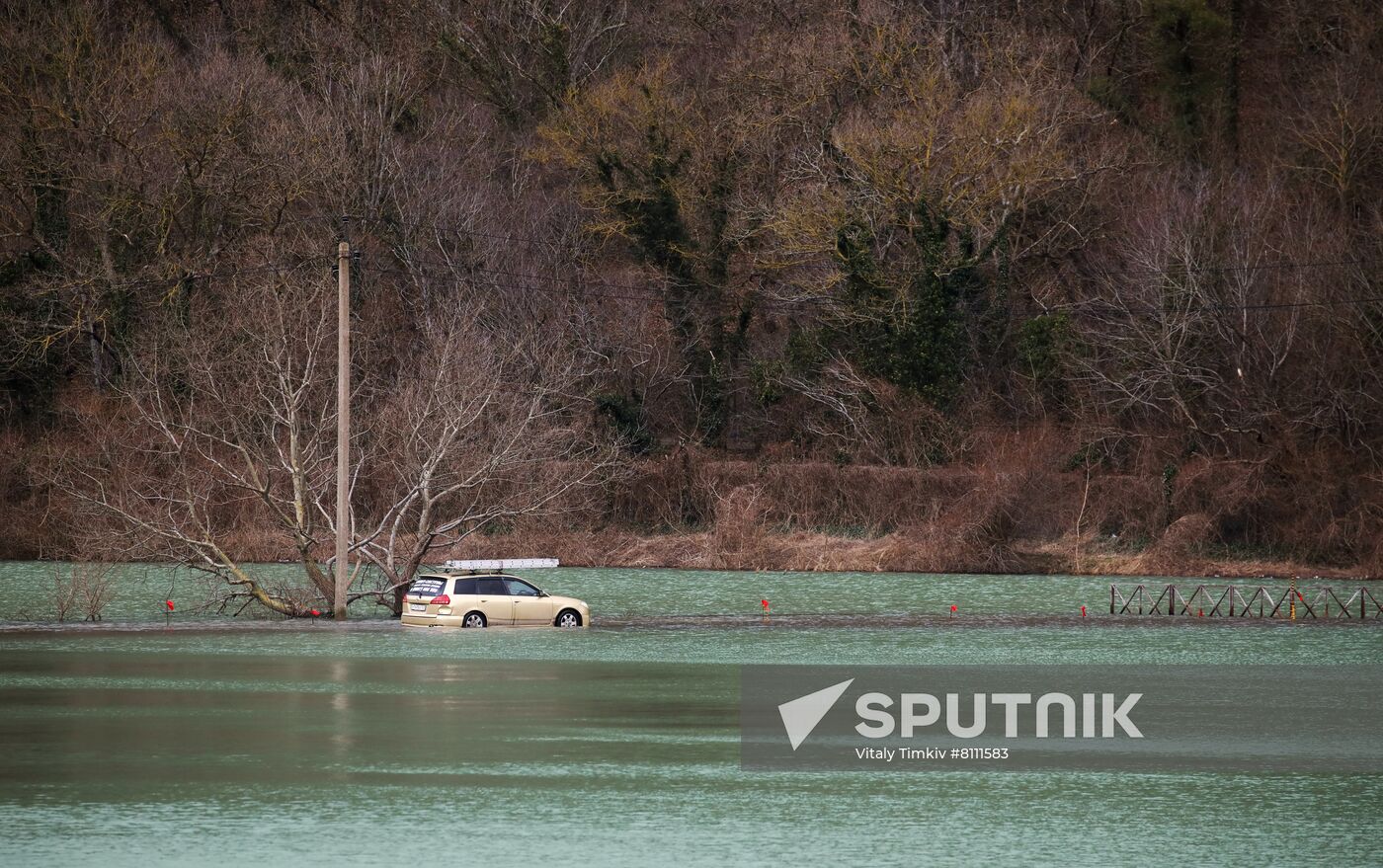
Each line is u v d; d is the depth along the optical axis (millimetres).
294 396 87750
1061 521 138375
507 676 59375
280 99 150500
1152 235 146750
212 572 86250
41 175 147750
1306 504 135500
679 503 148875
